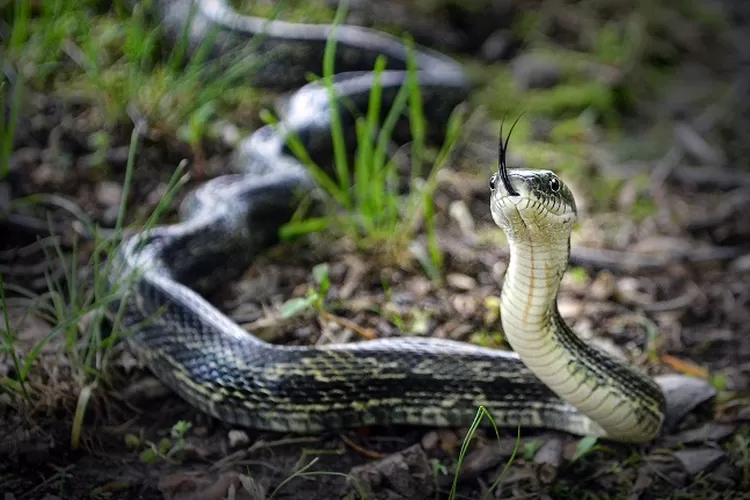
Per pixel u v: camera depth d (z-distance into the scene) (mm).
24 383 6488
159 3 11062
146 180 9375
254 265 8500
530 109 11805
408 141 10781
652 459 6430
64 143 9547
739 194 10344
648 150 11250
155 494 5953
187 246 8062
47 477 6000
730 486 6227
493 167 10391
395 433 6652
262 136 9977
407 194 9672
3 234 8414
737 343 7867
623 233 9492
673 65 13609
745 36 14555
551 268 5449
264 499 5844
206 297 8156
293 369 6496
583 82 12367
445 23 13398
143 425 6602
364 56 11867
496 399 6500
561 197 5305
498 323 7758
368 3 13109
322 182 9219
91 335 6898
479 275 8453
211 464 6293
